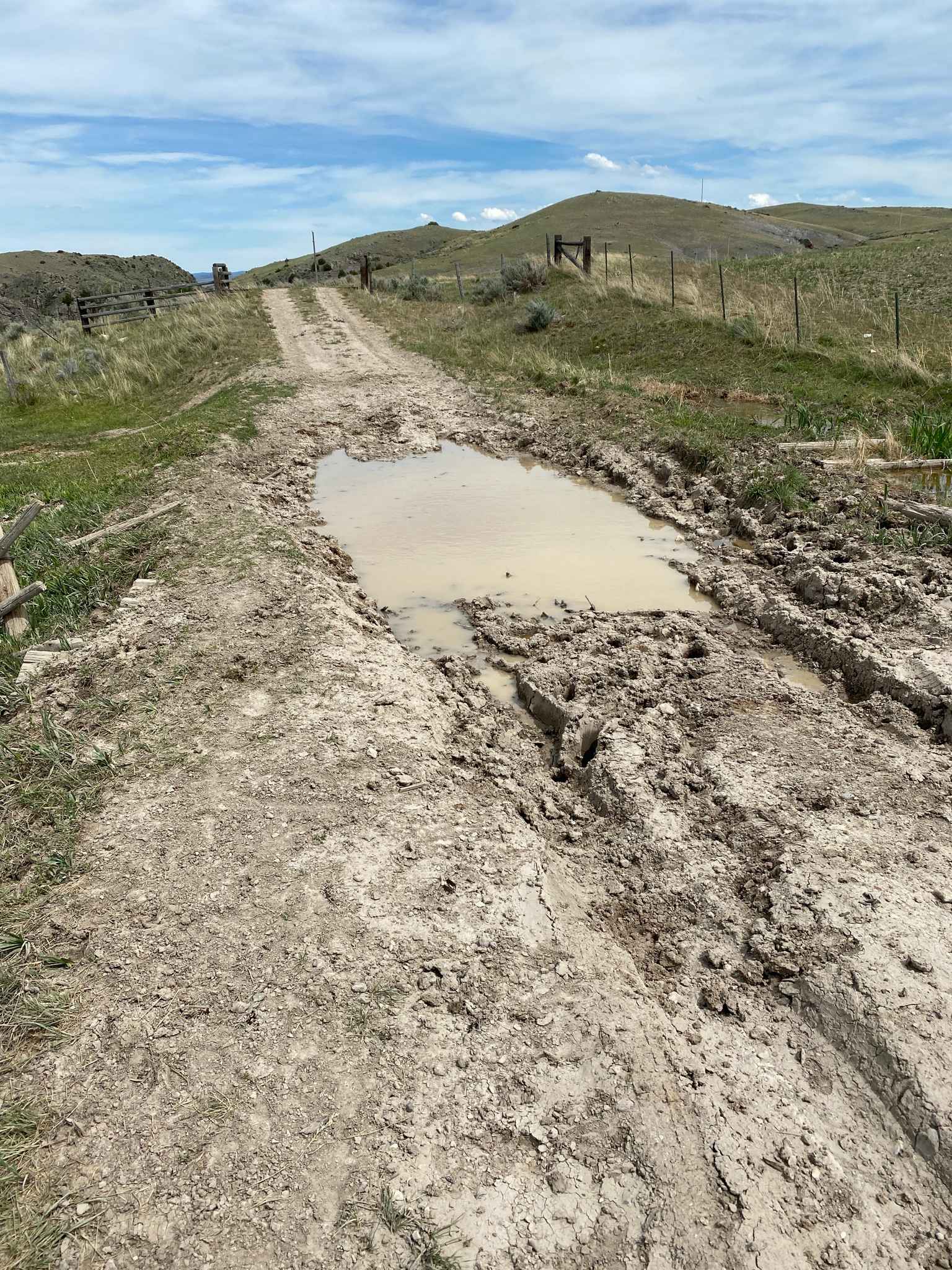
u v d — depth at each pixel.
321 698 5.43
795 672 6.18
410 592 7.82
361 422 13.92
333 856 4.03
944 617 6.12
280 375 17.50
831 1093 3.03
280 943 3.53
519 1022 3.20
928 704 5.22
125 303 30.58
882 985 3.28
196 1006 3.26
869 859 3.99
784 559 7.87
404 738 5.04
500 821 4.37
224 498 9.63
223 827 4.25
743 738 5.12
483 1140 2.78
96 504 9.97
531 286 26.14
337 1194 2.61
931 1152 2.78
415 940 3.54
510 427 13.34
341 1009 3.22
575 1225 2.55
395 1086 2.94
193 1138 2.78
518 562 8.41
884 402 12.80
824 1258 2.50
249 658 5.92
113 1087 2.96
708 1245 2.51
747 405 13.70
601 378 15.61
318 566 7.91
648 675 6.02
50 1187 2.66
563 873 4.14
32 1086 2.98
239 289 33.06
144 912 3.73
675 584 7.86
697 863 4.16
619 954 3.64
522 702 5.99
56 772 4.74
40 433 16.30
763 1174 2.71
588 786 4.91
